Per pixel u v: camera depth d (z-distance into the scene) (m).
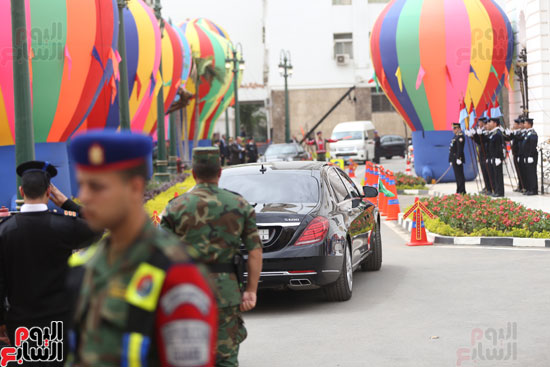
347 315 8.72
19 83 10.05
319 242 8.84
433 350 7.04
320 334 7.86
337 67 60.62
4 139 16.41
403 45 27.89
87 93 17.41
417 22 27.64
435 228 15.17
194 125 50.78
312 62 60.75
